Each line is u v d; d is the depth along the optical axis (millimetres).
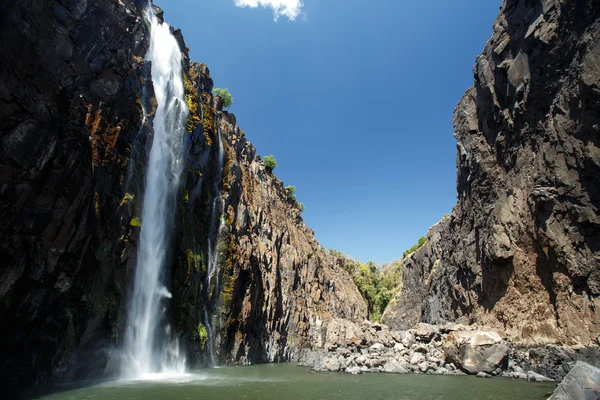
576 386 12734
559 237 25391
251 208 48375
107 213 20688
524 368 25578
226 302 36062
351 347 35094
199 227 34969
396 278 102875
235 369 30531
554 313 25984
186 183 32562
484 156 37156
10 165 14484
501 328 31516
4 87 14438
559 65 26547
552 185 26656
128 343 22781
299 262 59781
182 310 29016
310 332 54375
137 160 24406
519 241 30359
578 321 23609
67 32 18062
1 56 14391
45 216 16078
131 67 23734
